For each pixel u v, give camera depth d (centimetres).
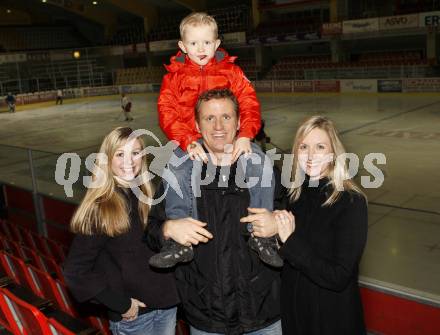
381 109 2394
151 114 2864
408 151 1423
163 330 305
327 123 245
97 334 339
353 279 249
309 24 3697
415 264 404
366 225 234
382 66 3091
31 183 807
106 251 278
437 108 2305
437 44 3158
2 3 4984
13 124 2798
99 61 4884
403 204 930
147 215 279
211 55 277
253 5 4034
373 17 3209
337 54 3597
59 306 448
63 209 763
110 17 4997
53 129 2464
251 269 244
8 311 357
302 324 255
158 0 4441
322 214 243
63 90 4234
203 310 247
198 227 221
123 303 276
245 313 247
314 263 229
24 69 4400
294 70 3672
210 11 4366
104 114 3028
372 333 356
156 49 4434
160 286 284
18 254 622
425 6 3247
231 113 235
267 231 221
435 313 323
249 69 4122
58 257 688
